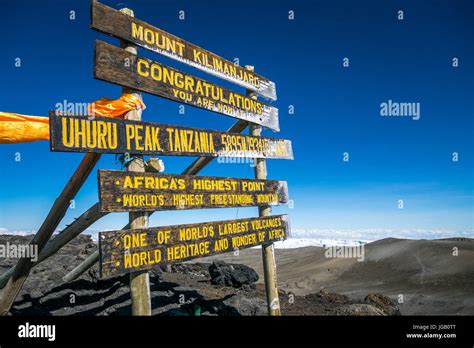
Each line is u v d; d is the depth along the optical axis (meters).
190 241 5.71
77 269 8.86
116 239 4.50
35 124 4.89
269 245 8.08
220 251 6.34
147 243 4.93
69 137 4.13
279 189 8.48
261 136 7.97
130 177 4.77
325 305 10.69
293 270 33.81
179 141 5.67
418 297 19.25
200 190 6.02
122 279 9.74
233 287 12.02
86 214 6.11
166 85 5.61
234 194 6.86
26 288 8.81
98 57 4.52
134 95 5.07
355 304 9.86
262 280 24.66
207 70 6.71
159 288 9.97
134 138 4.91
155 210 5.12
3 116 4.68
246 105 7.71
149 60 5.33
